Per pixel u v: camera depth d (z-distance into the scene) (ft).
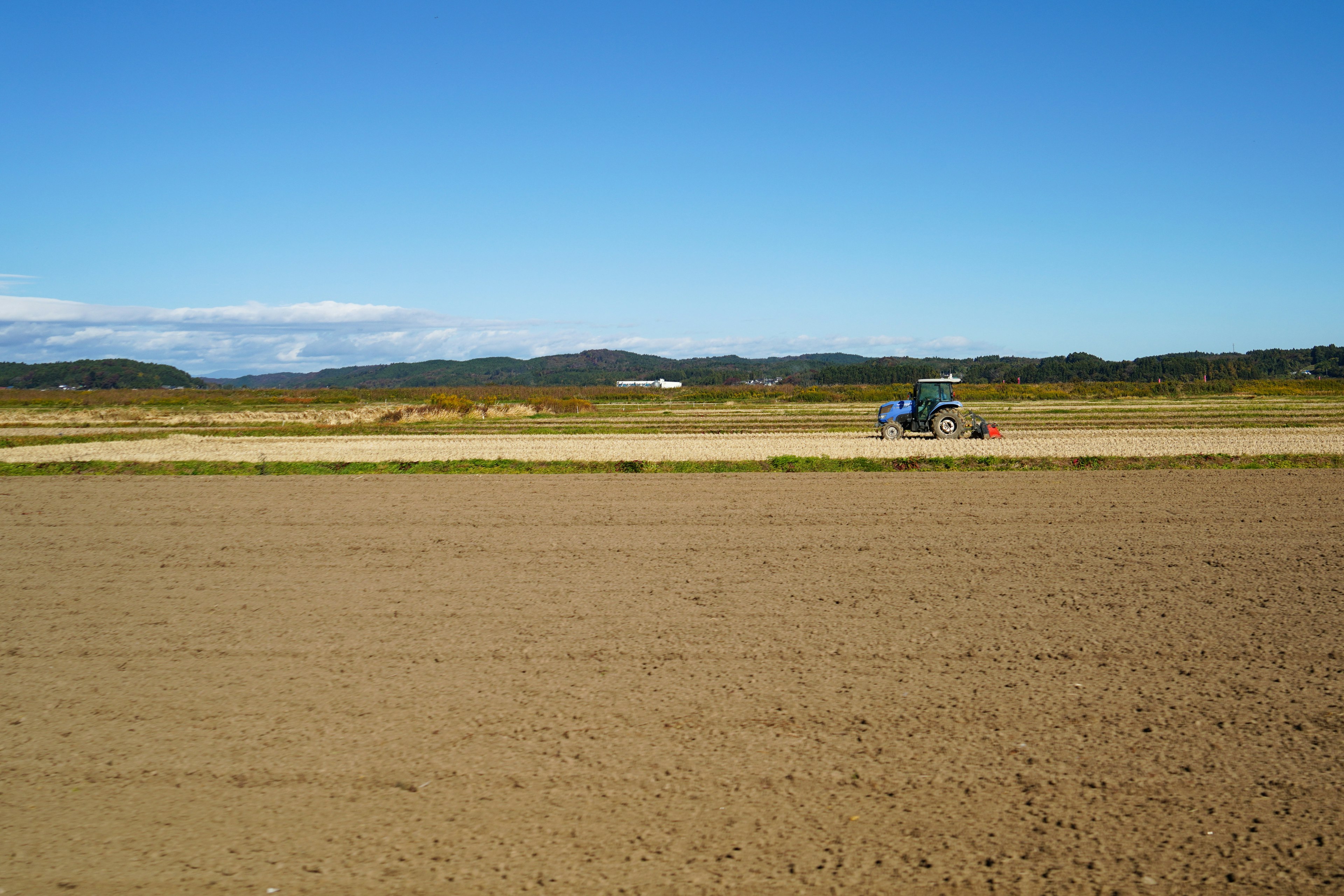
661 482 62.75
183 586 31.58
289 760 16.75
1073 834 13.79
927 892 12.32
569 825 14.19
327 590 30.58
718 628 25.12
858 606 27.45
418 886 12.60
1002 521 43.93
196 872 13.08
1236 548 36.27
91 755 17.16
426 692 20.25
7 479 68.64
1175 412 157.99
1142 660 21.84
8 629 26.16
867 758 16.46
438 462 75.97
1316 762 16.14
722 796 15.08
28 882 12.85
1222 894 12.27
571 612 27.14
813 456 76.48
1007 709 18.75
